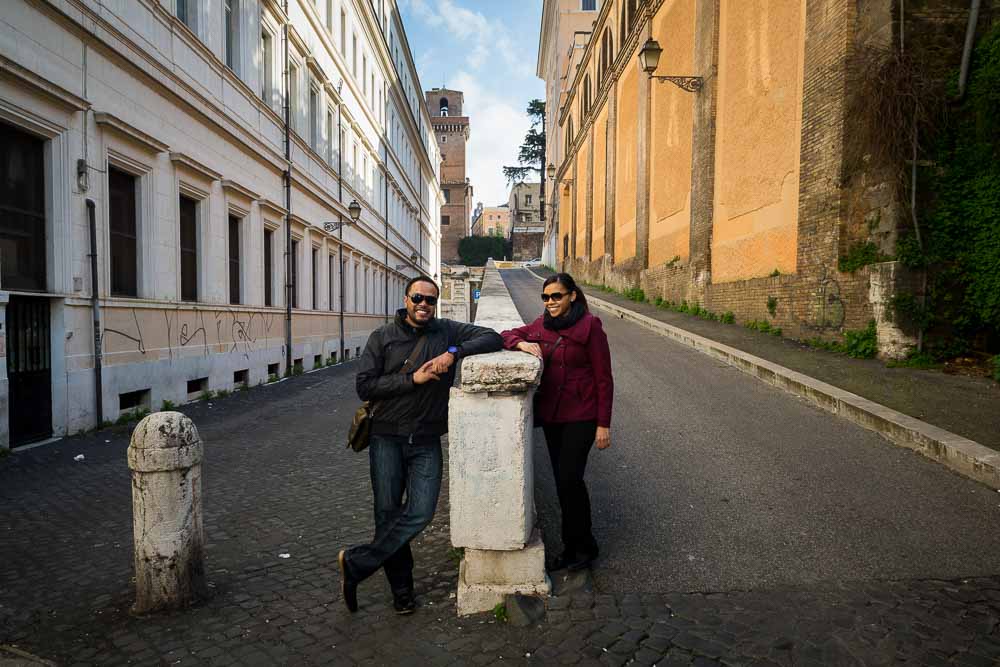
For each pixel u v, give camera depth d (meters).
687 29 19.25
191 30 13.07
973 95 9.52
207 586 3.91
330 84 23.08
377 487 3.44
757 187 14.38
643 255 24.41
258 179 16.58
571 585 3.59
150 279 11.19
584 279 40.03
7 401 7.75
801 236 12.27
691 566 3.87
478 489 3.40
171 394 11.70
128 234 10.84
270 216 17.44
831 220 11.23
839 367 9.48
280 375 18.05
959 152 9.66
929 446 5.96
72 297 8.93
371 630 3.32
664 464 5.89
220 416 10.93
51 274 8.73
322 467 7.12
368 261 31.36
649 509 4.82
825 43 11.34
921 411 6.90
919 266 9.65
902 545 4.12
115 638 3.30
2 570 4.24
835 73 11.02
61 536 4.91
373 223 32.44
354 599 3.46
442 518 5.11
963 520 4.51
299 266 20.34
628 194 28.17
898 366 9.44
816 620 3.22
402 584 3.48
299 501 5.79
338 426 9.88
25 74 7.91
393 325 3.60
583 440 3.72
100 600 3.77
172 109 11.95
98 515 5.43
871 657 2.89
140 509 3.58
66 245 8.89
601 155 35.03
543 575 3.51
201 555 3.78
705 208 17.34
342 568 3.38
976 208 9.51
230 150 14.73
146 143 10.75
